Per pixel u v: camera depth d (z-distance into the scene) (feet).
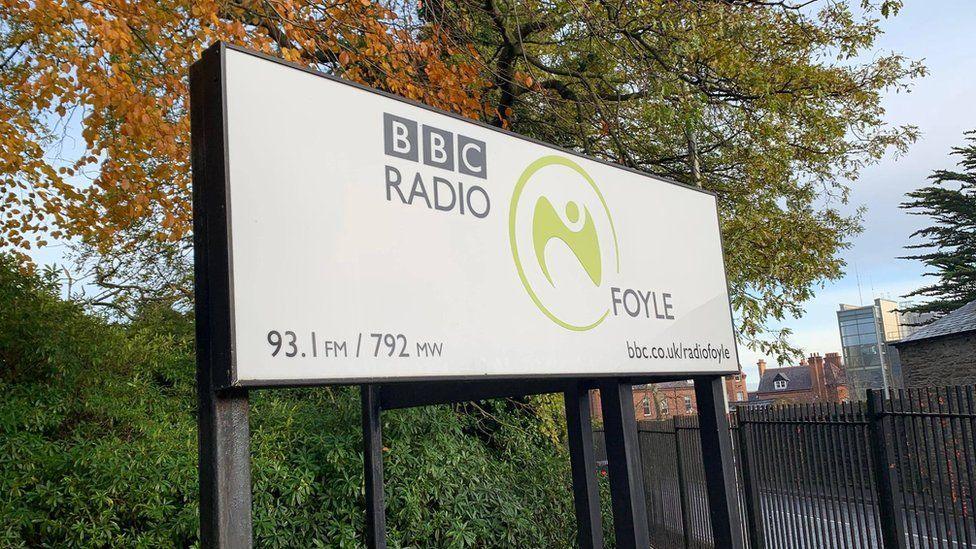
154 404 24.68
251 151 9.02
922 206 135.54
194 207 9.07
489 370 11.28
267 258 8.86
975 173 132.77
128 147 30.01
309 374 8.94
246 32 25.40
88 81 25.61
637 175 15.39
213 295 8.57
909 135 44.68
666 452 33.04
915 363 78.95
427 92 30.50
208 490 8.21
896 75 43.45
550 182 13.34
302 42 26.03
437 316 10.75
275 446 23.07
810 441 22.31
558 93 39.91
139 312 35.63
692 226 16.43
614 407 14.78
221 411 8.32
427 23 31.32
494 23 37.01
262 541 20.93
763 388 331.16
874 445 19.47
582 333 13.10
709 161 46.80
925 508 18.21
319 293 9.30
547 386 16.11
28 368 23.58
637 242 14.87
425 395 16.21
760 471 24.88
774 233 44.70
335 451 23.13
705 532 27.89
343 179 9.96
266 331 8.64
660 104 34.42
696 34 34.06
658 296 15.01
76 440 21.74
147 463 20.76
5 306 23.65
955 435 17.52
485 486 26.50
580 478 15.98
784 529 23.53
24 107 31.01
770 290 46.11
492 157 12.32
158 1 27.73
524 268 12.34
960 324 73.00
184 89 27.55
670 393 169.99
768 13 38.34
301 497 21.63
